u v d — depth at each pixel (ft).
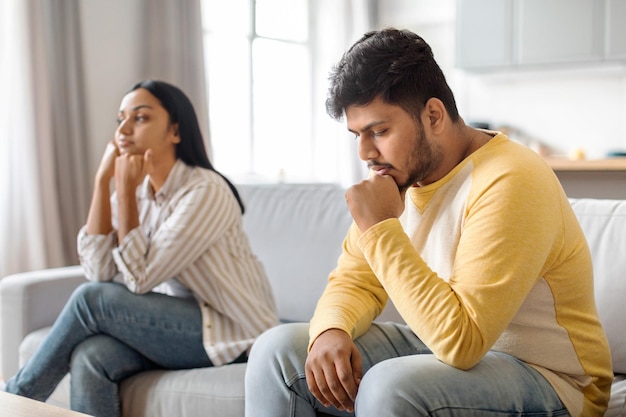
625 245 5.29
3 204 11.32
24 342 6.78
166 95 6.54
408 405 3.43
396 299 3.74
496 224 3.62
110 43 13.23
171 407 5.57
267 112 18.89
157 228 6.50
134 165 6.19
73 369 5.69
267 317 6.32
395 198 3.94
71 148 12.37
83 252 6.36
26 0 11.42
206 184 6.34
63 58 12.34
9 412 4.05
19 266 11.50
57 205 11.91
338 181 19.34
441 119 3.96
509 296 3.53
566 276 3.87
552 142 17.89
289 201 7.79
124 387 5.83
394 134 3.85
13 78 11.44
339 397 3.92
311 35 19.92
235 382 5.40
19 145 11.48
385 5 20.25
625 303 5.13
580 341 3.90
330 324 4.18
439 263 4.10
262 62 18.67
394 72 3.80
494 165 3.87
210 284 6.18
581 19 15.99
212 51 17.30
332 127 19.53
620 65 16.28
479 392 3.51
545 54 16.44
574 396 3.86
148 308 5.82
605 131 17.22
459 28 17.38
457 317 3.52
